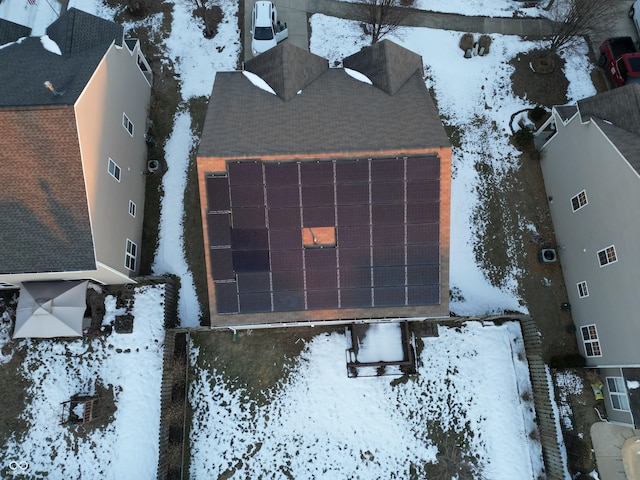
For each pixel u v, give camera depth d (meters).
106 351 21.11
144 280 21.72
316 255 17.84
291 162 17.00
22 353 20.95
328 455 20.53
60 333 19.83
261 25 25.67
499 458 20.59
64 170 16.88
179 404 20.47
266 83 19.59
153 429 20.25
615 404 20.50
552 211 24.03
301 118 18.14
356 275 18.06
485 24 28.00
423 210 17.62
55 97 16.67
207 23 26.67
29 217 17.22
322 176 17.17
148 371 20.95
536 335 21.22
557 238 23.62
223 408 20.98
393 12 26.36
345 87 19.73
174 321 21.84
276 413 20.97
